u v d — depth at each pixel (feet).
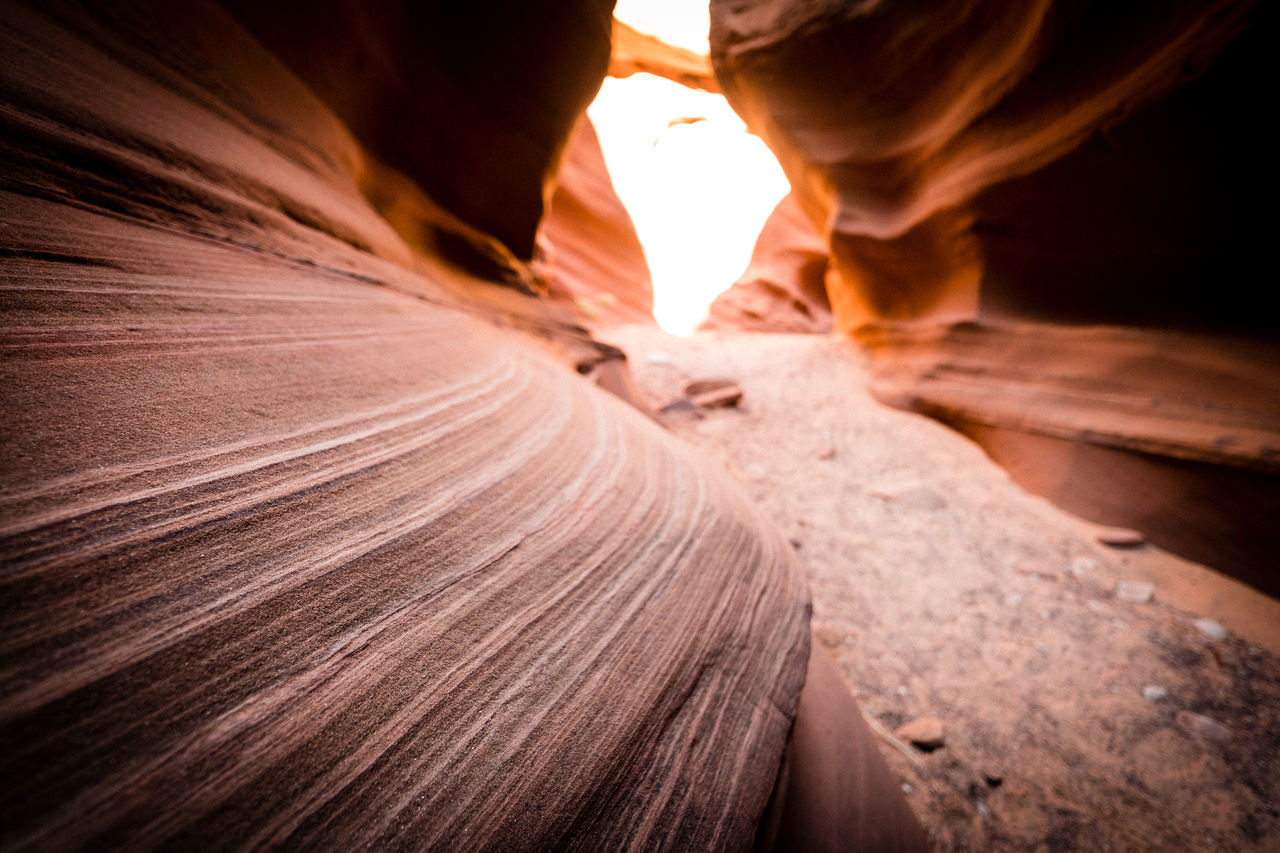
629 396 19.83
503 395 6.01
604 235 61.93
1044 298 23.73
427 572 3.04
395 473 3.57
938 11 24.12
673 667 3.66
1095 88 18.67
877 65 28.25
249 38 11.71
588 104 30.81
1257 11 13.52
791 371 35.22
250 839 1.76
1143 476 17.15
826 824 5.45
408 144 20.01
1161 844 8.05
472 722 2.51
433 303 9.79
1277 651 12.03
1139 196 19.19
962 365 26.07
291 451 3.15
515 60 24.04
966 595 14.21
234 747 1.91
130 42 7.30
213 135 7.50
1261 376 15.34
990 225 24.44
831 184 34.32
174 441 2.73
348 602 2.60
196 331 3.65
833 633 12.49
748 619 4.84
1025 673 11.48
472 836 2.16
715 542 5.53
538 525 4.01
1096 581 14.88
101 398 2.69
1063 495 19.57
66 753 1.61
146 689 1.88
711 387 30.35
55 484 2.19
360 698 2.30
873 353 36.27
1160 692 10.91
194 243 5.04
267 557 2.54
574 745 2.73
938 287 29.48
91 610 1.95
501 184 25.59
